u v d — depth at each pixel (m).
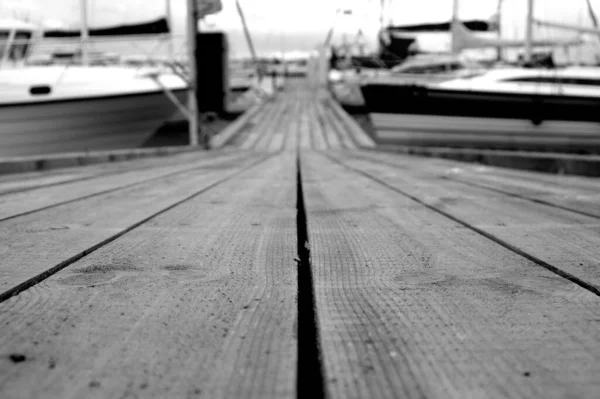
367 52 25.16
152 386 0.80
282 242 2.03
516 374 0.85
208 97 24.80
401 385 0.81
